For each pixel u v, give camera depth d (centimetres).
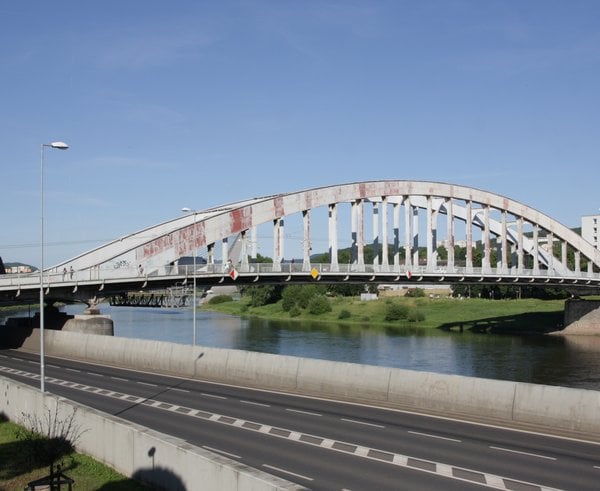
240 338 8681
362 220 7288
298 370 3625
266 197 6925
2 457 2073
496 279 8256
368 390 3219
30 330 6494
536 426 2536
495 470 1916
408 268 7350
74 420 2131
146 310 15788
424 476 1862
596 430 2367
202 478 1504
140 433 1773
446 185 8169
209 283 6250
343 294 17038
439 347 7881
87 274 5766
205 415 2848
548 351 7588
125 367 4922
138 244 6375
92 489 1711
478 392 2772
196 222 6188
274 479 1324
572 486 1753
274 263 6488
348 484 1786
